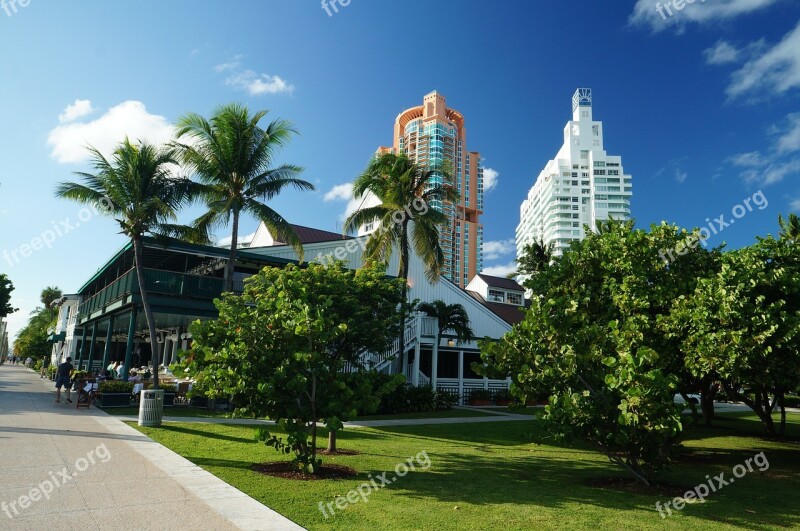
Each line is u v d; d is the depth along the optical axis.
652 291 12.51
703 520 6.55
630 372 7.61
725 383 16.41
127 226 18.48
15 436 10.27
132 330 19.80
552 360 8.70
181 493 6.67
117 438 10.74
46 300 88.81
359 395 9.09
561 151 145.25
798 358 9.96
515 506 6.86
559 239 132.50
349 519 5.93
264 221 20.03
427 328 26.50
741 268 11.83
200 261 26.67
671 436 8.71
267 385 7.72
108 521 5.44
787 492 8.87
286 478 7.94
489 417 21.47
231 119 19.58
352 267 27.58
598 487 8.46
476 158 139.12
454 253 127.25
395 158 21.48
